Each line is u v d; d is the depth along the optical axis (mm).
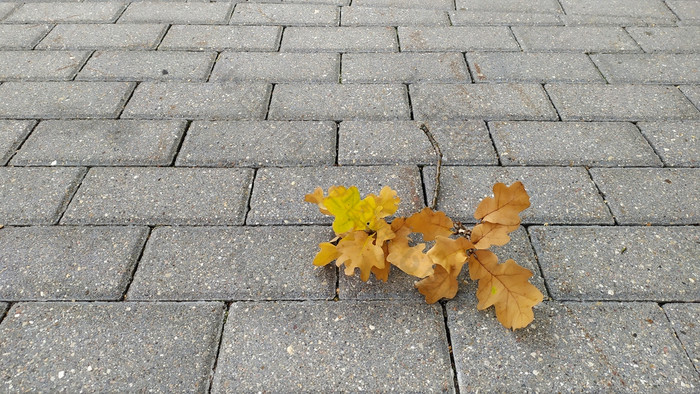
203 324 474
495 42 838
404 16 902
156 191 589
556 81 759
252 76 759
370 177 608
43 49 806
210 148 642
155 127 670
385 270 494
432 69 778
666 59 804
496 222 482
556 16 906
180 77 754
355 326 474
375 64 787
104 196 583
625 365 448
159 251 529
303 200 582
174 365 447
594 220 565
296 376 440
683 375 442
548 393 433
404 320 479
